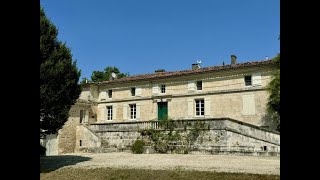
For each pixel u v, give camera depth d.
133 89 35.38
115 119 35.78
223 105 29.59
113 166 16.72
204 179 12.07
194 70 32.22
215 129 24.14
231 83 29.47
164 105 33.06
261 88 27.73
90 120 35.97
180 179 12.23
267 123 27.00
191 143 25.03
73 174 14.18
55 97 16.80
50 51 17.33
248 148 22.48
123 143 28.44
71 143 31.16
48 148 29.16
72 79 18.33
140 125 27.81
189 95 31.47
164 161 18.97
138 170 14.62
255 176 12.29
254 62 28.69
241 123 23.06
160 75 33.88
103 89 37.16
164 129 26.44
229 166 15.94
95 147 29.61
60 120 17.52
